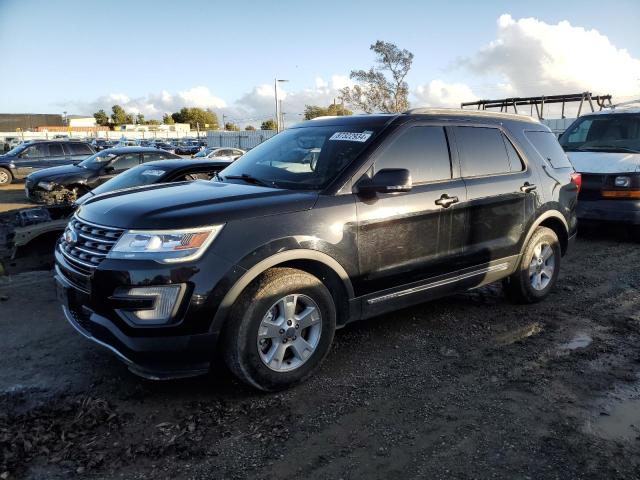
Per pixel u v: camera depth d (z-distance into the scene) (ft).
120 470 9.20
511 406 11.37
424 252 14.08
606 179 27.02
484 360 13.66
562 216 18.11
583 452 9.72
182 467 9.30
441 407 11.35
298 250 11.64
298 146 14.79
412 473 9.16
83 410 10.95
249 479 9.02
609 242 28.35
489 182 15.57
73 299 11.75
